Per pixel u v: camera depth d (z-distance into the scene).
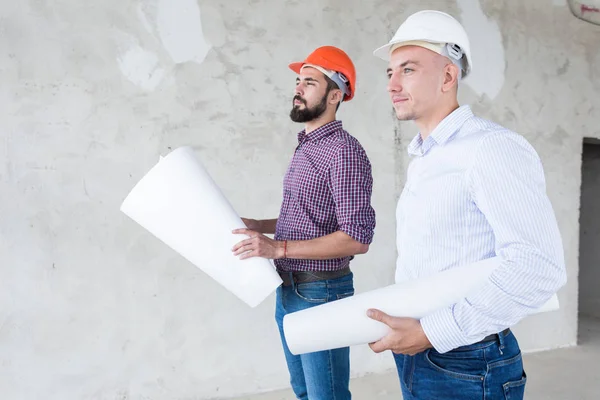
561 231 3.89
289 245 1.73
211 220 1.60
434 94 1.24
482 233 1.16
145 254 2.91
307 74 2.01
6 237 2.70
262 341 3.14
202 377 3.04
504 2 3.64
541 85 3.78
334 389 1.92
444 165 1.20
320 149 1.94
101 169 2.82
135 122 2.86
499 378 1.19
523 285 1.03
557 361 3.68
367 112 3.31
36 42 2.70
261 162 3.10
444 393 1.23
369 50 3.30
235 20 3.01
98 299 2.85
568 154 3.89
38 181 2.73
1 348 2.71
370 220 1.88
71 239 2.79
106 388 2.88
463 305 1.09
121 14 2.81
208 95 2.98
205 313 3.03
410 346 1.16
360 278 3.35
